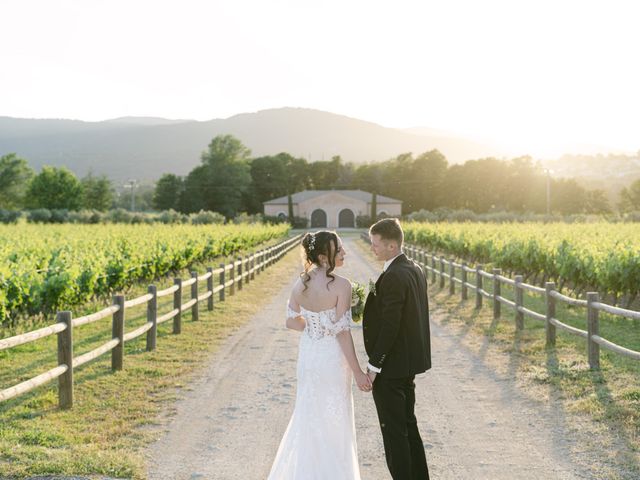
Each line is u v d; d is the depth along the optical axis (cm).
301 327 444
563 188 10475
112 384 782
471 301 1641
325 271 434
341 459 424
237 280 1881
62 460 507
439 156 11656
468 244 2848
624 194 10931
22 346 1029
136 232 3706
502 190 10888
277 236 5653
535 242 1994
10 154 11669
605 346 788
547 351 958
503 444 577
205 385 796
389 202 10138
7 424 612
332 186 12662
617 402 670
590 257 1589
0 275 1155
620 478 485
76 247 2281
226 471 514
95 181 11481
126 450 552
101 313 783
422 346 433
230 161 11475
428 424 643
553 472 507
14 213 7331
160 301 1633
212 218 7381
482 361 928
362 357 990
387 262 445
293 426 436
